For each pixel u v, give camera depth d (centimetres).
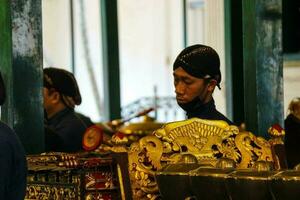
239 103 1047
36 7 638
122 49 2252
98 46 2128
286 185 495
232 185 514
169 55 2214
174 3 2192
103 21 1317
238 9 1040
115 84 1331
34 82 638
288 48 1496
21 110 631
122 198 554
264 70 673
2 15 629
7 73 629
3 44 630
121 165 557
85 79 2128
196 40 2127
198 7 2119
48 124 770
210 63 596
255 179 507
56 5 2053
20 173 518
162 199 550
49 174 579
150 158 565
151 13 2223
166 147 569
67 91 768
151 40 2233
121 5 2238
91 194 559
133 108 1920
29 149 634
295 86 1469
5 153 507
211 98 604
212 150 578
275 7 675
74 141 764
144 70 2242
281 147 602
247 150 588
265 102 673
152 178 564
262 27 671
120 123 1000
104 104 1338
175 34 2192
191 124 578
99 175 561
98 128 616
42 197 583
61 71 770
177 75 598
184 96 598
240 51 1045
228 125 585
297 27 1496
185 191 539
